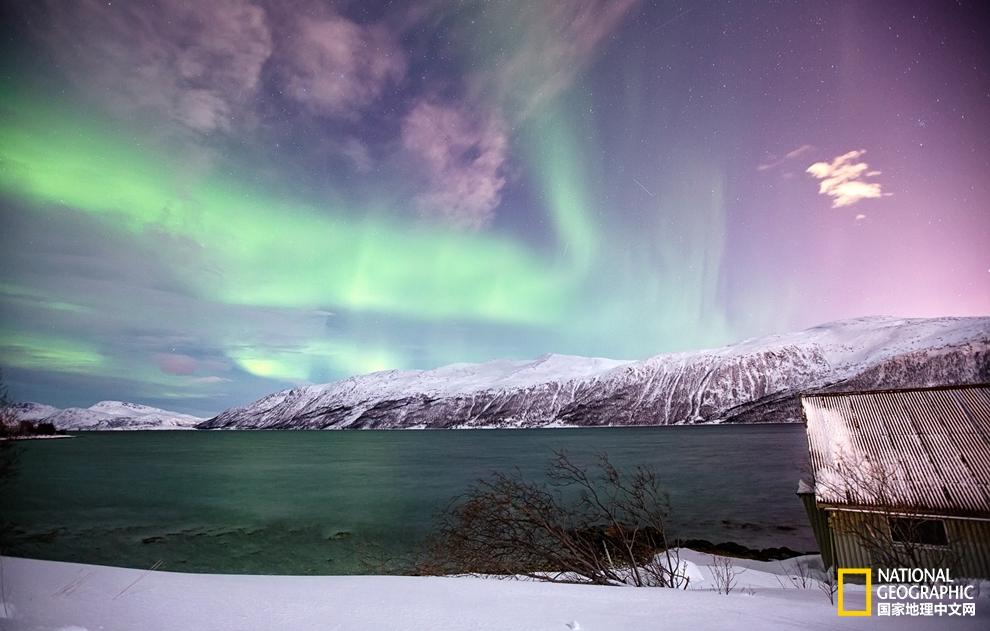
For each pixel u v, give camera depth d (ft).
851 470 43.88
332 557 78.07
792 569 50.26
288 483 197.67
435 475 216.54
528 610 14.58
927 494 39.45
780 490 145.38
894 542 37.47
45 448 486.79
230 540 94.02
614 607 15.33
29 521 111.86
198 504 142.00
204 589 16.76
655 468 210.18
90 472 249.34
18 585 14.60
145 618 11.91
